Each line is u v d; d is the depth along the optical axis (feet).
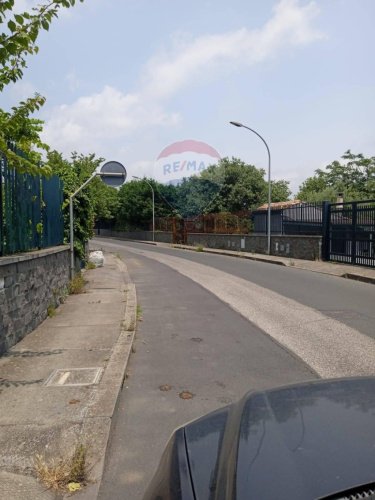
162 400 14.32
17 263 20.48
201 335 22.75
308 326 24.31
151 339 22.03
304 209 68.85
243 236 90.22
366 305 30.22
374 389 6.73
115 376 15.80
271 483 4.54
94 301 32.35
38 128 25.64
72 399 13.74
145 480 9.87
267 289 38.01
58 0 12.96
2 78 14.33
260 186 160.76
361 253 52.49
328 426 5.54
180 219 137.39
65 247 34.40
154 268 60.54
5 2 12.34
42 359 17.89
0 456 10.52
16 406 13.24
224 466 5.23
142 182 177.06
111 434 12.00
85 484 9.66
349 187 158.51
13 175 21.48
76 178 43.93
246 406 6.70
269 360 18.43
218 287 39.96
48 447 10.92
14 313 20.07
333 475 4.53
